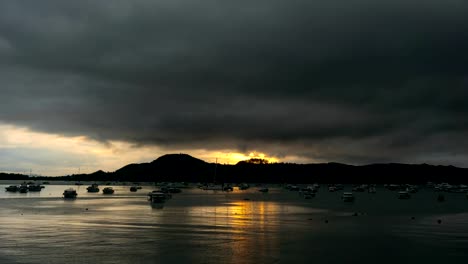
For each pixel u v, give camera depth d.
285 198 150.88
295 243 39.97
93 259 31.55
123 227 51.69
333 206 103.81
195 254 33.72
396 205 109.88
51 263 30.11
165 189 193.75
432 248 38.22
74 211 78.38
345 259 32.94
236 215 72.94
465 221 63.81
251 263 30.81
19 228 49.25
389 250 36.94
